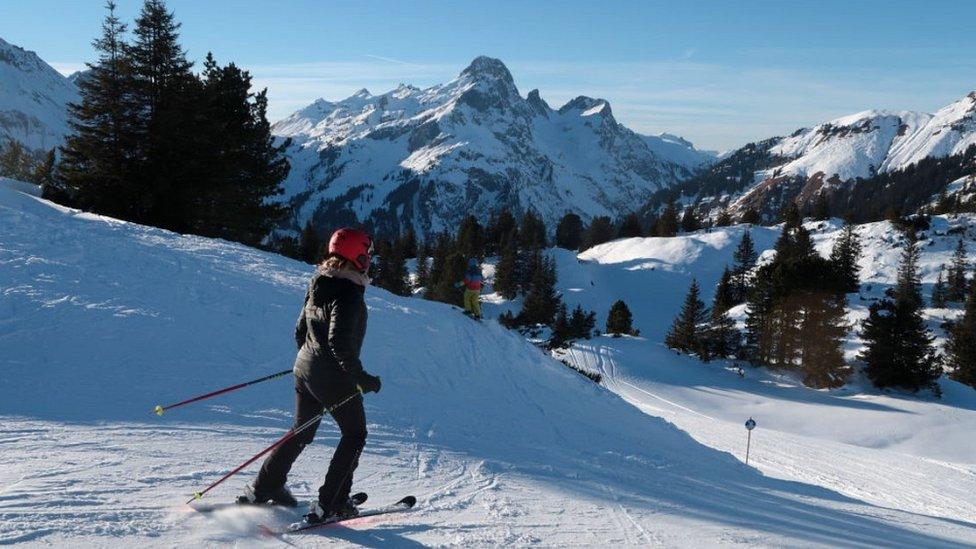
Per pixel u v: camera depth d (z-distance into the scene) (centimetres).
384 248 11231
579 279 11494
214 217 3453
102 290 1083
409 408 891
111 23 3170
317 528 389
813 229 12775
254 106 3803
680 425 3161
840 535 547
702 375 5384
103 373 768
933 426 3934
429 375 1142
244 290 1287
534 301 8625
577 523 466
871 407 4416
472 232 12775
